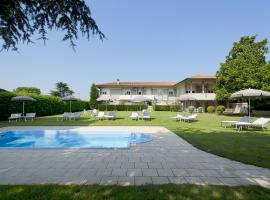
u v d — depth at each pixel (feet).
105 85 171.73
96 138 45.03
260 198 12.20
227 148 26.86
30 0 14.66
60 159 21.91
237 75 93.66
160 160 21.57
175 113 114.73
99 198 12.16
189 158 22.38
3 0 13.35
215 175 16.92
